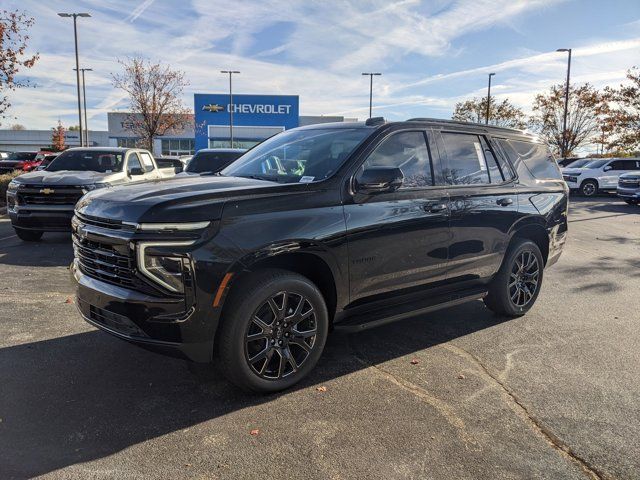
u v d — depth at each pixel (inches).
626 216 608.7
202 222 121.6
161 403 131.8
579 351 173.5
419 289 170.7
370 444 115.1
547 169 222.7
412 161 167.3
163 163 709.3
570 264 319.9
